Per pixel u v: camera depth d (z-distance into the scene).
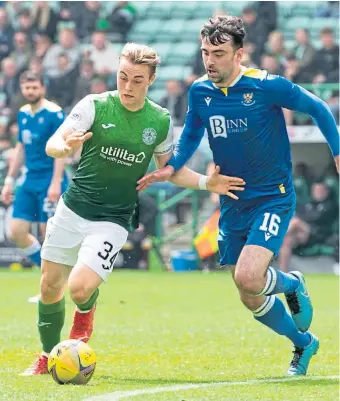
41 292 12.56
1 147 37.75
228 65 12.26
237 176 12.80
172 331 18.45
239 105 12.51
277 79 12.54
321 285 29.59
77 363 11.47
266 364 14.18
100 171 12.17
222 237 13.19
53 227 12.39
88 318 12.68
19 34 41.25
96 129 12.09
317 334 17.92
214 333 18.17
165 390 11.15
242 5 46.34
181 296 26.08
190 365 13.96
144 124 12.20
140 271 35.59
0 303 23.45
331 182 35.78
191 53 45.34
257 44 38.78
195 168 36.12
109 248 12.13
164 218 37.69
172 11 47.34
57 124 22.22
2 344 15.96
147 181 12.40
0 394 10.63
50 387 11.20
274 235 12.45
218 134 12.71
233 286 29.22
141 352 15.41
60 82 38.53
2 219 35.91
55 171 22.12
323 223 35.28
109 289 27.98
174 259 36.03
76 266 12.04
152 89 43.31
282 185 12.75
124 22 44.06
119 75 11.86
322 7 45.59
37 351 15.09
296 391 11.16
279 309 12.98
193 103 12.86
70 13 43.00
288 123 35.38
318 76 36.78
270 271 12.50
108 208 12.30
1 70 41.69
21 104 38.03
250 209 12.81
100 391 10.94
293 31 44.84
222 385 11.70
